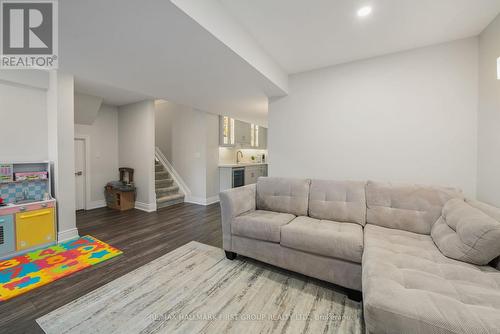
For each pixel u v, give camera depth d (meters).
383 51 2.42
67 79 2.74
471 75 2.12
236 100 3.53
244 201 2.42
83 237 2.84
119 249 2.48
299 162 3.05
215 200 5.09
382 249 1.47
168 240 2.77
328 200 2.26
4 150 2.54
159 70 2.26
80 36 1.62
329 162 2.85
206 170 4.82
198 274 1.97
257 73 2.33
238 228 2.15
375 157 2.57
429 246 1.56
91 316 1.45
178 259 2.26
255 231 2.04
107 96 3.94
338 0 1.62
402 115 2.42
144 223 3.46
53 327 1.35
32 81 2.60
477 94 2.09
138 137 4.39
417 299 0.95
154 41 1.68
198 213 4.07
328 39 2.18
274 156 3.24
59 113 2.68
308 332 1.32
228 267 2.10
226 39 1.73
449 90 2.21
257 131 6.83
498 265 1.23
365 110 2.61
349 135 2.71
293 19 1.86
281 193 2.53
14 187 2.55
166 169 5.50
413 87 2.36
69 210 2.77
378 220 2.01
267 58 2.46
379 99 2.53
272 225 1.97
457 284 1.10
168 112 5.57
